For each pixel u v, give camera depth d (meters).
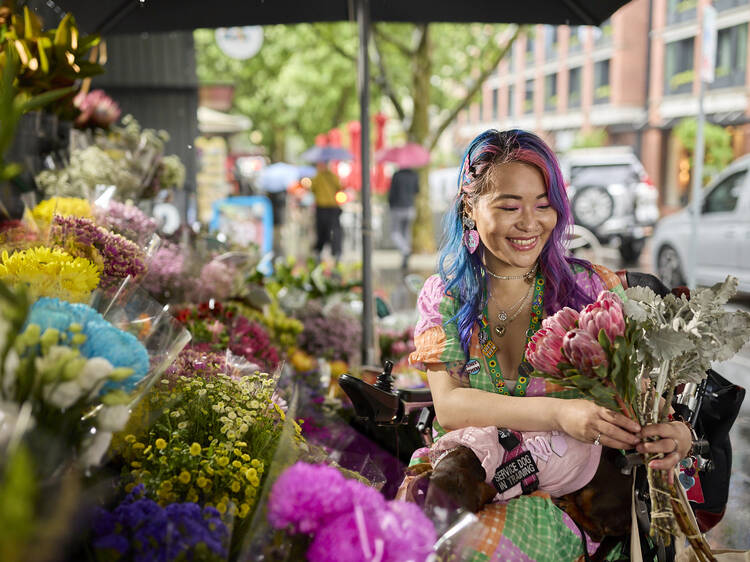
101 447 1.55
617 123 27.05
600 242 14.83
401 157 15.22
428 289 2.29
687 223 9.99
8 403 1.44
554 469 1.96
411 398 2.69
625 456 1.94
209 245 3.98
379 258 17.61
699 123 9.42
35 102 1.55
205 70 24.19
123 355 1.59
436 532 1.63
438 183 25.38
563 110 30.39
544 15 4.20
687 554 1.96
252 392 2.24
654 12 24.98
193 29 4.40
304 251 17.73
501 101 35.28
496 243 2.12
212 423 2.04
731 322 1.83
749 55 20.86
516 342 2.19
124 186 3.76
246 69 24.27
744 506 3.26
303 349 4.62
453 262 2.26
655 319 1.86
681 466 2.06
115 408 1.55
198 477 1.82
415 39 16.62
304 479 1.61
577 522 2.00
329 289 5.41
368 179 4.39
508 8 4.20
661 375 1.87
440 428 2.26
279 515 1.59
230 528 1.64
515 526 1.86
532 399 2.00
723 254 9.29
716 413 2.29
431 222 18.44
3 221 2.98
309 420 2.97
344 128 26.95
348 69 21.69
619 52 26.48
